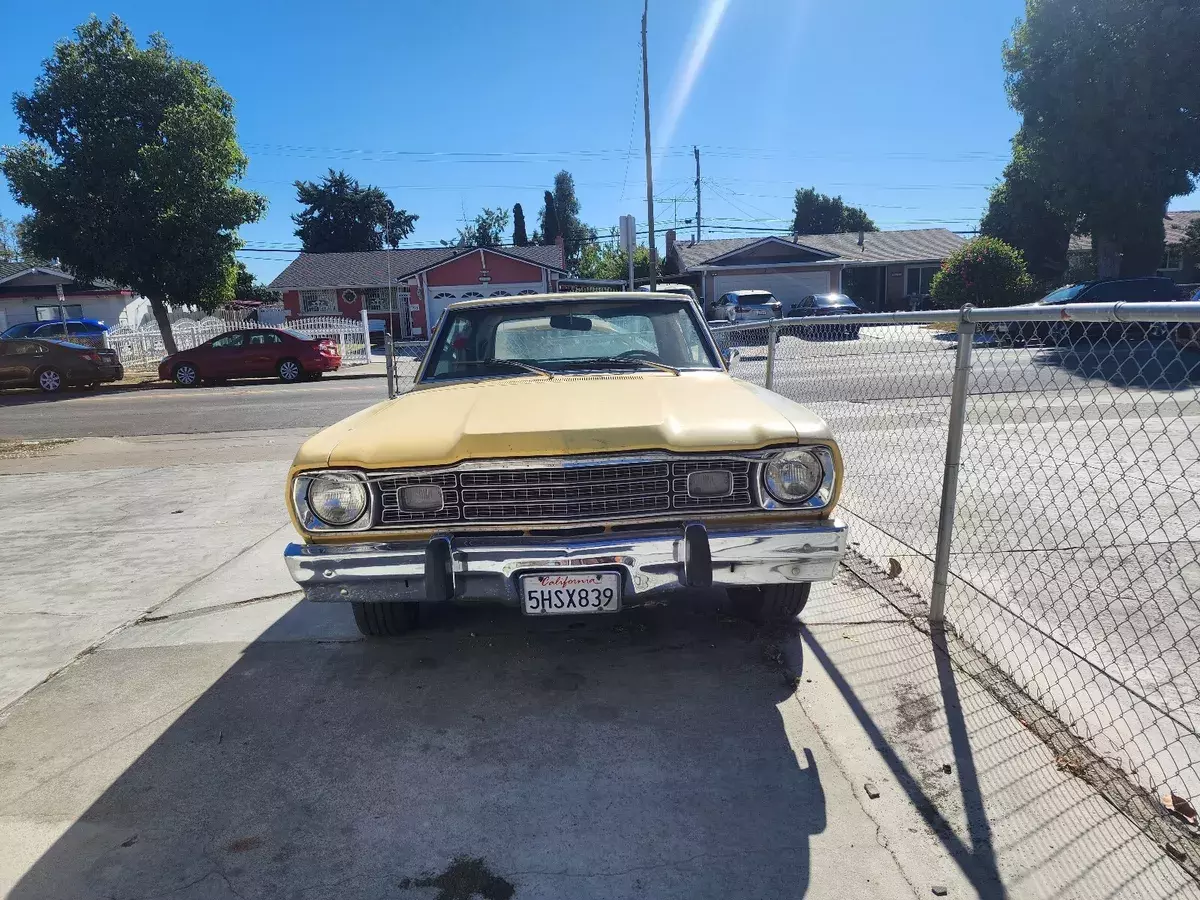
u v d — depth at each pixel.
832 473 2.94
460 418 3.16
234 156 20.95
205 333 27.86
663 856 2.24
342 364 23.95
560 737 2.85
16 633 3.94
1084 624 3.56
